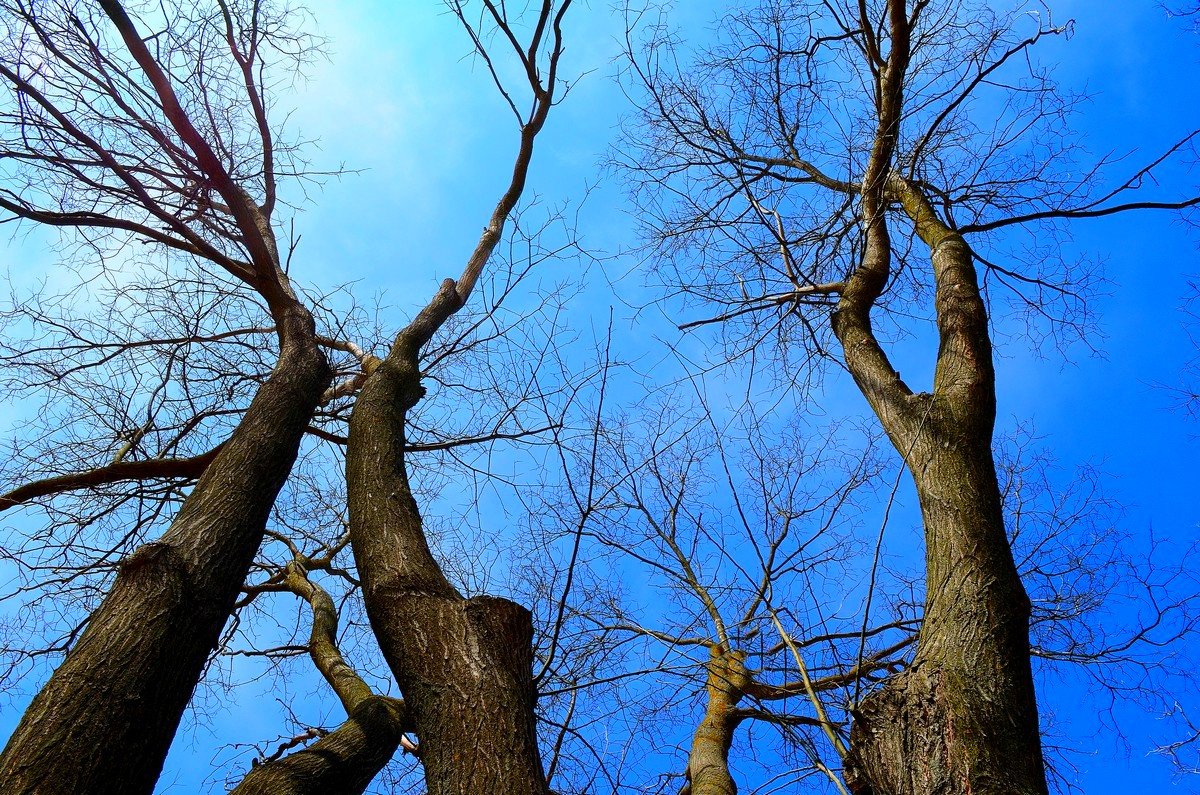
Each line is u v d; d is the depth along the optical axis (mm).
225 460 3625
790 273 5078
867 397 3906
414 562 3201
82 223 4172
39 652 4551
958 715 2443
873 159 4945
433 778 2498
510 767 2414
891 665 3568
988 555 2822
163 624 2832
